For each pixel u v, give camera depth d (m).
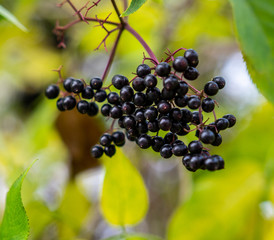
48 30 0.71
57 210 0.55
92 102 0.43
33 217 0.54
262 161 0.56
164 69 0.39
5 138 0.67
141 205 0.47
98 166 0.55
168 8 0.63
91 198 0.65
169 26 0.64
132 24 0.60
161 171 0.72
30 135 0.60
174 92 0.39
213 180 0.51
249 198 0.50
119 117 0.41
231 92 0.72
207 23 0.64
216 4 0.63
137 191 0.47
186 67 0.39
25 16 0.66
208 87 0.39
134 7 0.39
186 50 0.39
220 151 0.58
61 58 0.70
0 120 0.75
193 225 0.50
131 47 0.62
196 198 0.51
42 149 0.61
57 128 0.54
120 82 0.40
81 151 0.54
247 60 0.43
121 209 0.47
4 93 0.77
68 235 0.56
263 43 0.42
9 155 0.62
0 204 0.60
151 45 0.62
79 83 0.42
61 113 0.54
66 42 0.69
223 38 0.69
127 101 0.40
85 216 0.56
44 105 0.57
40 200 0.54
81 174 0.55
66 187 0.56
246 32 0.42
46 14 0.70
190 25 0.64
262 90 0.43
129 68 0.61
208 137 0.39
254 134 0.57
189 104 0.39
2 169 0.62
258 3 0.42
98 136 0.54
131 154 0.65
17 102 0.76
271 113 0.56
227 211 0.50
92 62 0.71
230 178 0.51
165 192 0.71
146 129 0.40
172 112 0.39
